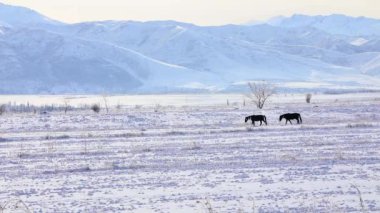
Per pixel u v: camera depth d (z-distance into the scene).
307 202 36.22
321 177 44.41
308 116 112.88
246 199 37.31
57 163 55.12
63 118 113.44
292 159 53.53
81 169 50.75
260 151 59.94
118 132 85.62
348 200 36.59
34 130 95.50
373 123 90.19
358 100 187.62
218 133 80.31
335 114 114.62
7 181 45.75
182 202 36.78
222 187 41.28
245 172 47.22
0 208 33.69
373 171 46.72
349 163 50.81
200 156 57.16
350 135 73.38
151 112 126.56
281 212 33.72
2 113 140.50
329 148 61.25
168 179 44.78
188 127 94.94
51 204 36.97
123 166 51.50
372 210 33.91
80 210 35.16
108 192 40.34
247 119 95.31
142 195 39.06
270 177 44.78
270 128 85.75
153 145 67.25
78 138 78.12
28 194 40.47
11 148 68.19
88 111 151.25
